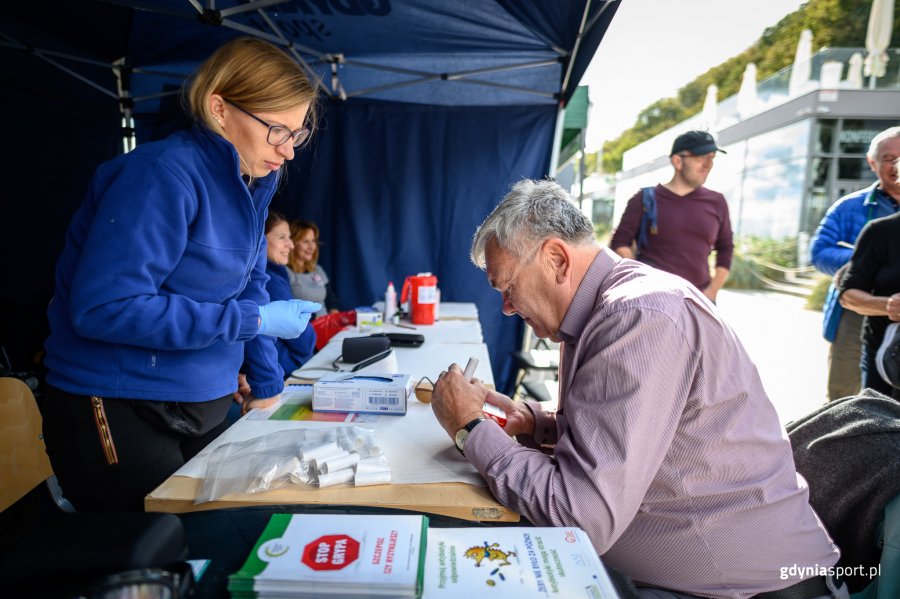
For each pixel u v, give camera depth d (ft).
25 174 10.37
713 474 2.90
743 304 27.53
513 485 2.76
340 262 12.76
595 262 3.24
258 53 3.45
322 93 11.72
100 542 1.62
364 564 1.86
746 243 32.12
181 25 9.86
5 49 9.62
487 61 10.62
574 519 2.57
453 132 12.25
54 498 4.30
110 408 3.52
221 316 3.54
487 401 4.20
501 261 3.27
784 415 13.01
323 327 8.55
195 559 2.21
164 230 3.28
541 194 3.28
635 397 2.62
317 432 3.49
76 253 3.48
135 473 3.64
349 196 12.47
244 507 2.71
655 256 9.69
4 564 1.54
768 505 2.96
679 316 2.74
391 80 11.60
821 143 25.27
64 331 3.51
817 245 8.65
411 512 2.78
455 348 6.67
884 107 24.23
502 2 8.57
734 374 2.88
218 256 3.70
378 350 5.70
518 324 12.69
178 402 3.70
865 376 7.22
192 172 3.44
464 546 2.11
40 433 4.31
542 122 12.11
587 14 7.94
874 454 3.27
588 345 2.96
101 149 11.84
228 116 3.52
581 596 1.85
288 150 3.74
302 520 2.15
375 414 4.10
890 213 7.89
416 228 12.57
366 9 8.81
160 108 12.27
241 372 5.77
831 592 3.12
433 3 8.60
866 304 6.75
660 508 3.01
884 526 3.11
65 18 9.82
